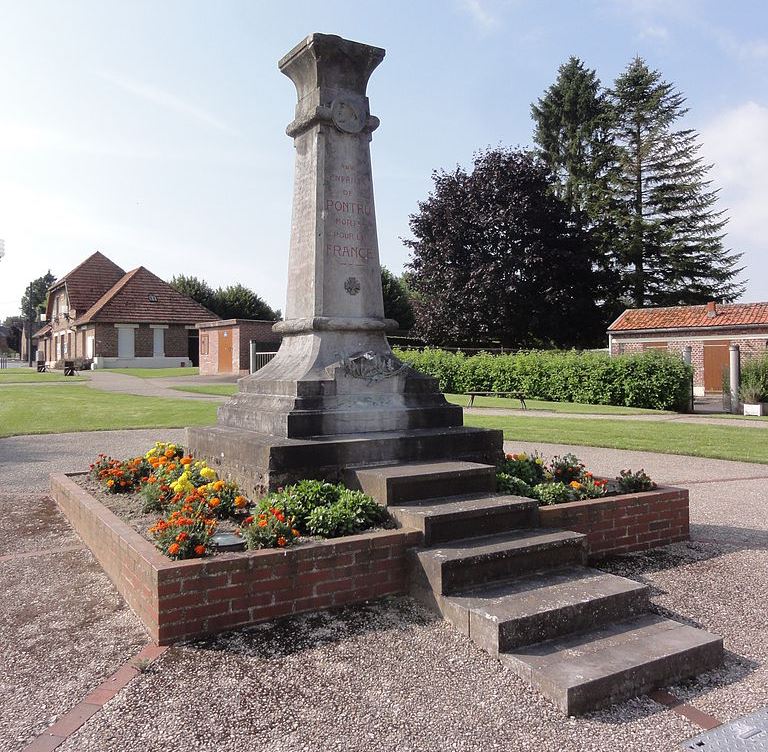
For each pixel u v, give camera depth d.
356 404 6.85
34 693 3.74
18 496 9.04
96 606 4.98
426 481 5.85
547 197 41.12
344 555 4.88
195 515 5.25
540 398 27.86
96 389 27.88
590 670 3.82
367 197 7.62
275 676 3.90
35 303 106.44
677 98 47.75
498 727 3.44
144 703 3.62
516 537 5.42
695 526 7.54
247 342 34.72
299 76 7.69
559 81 50.38
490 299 38.84
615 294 46.06
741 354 29.20
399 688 3.80
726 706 3.71
